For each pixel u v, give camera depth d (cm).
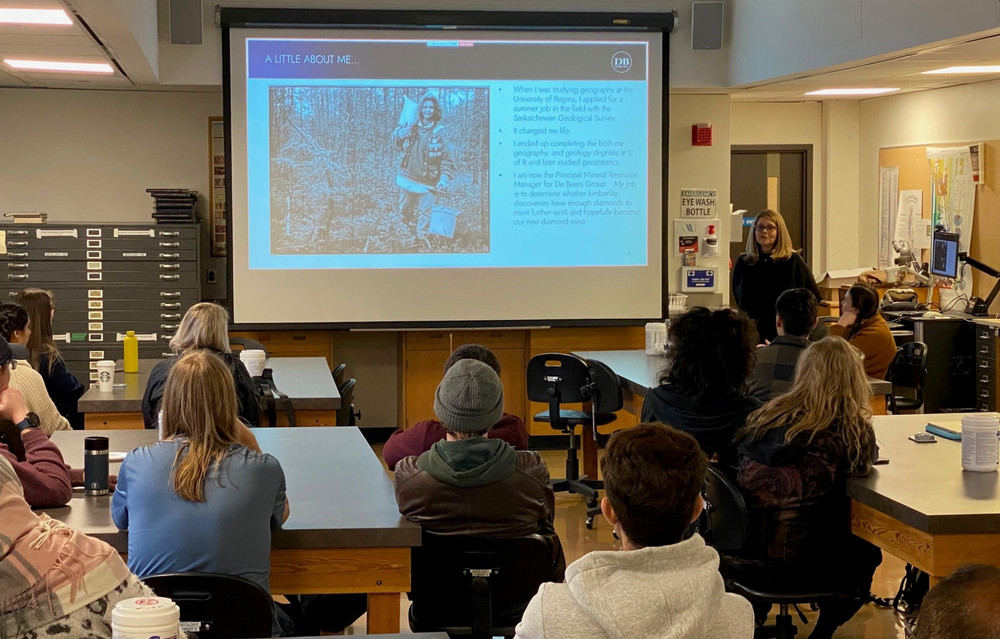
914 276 887
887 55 625
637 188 784
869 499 309
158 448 261
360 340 820
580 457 763
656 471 177
